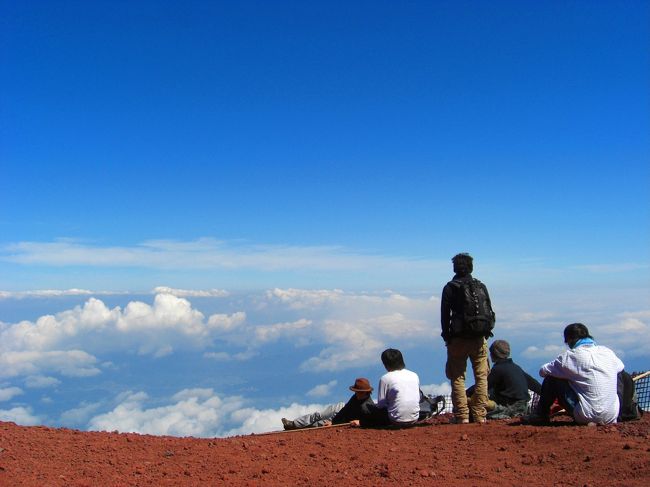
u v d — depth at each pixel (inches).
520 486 225.0
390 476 242.8
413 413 363.6
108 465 256.1
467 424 358.9
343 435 333.7
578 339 331.6
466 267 379.2
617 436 277.7
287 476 244.2
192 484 230.7
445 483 231.8
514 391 396.5
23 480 227.9
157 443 300.4
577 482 224.5
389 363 380.5
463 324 365.4
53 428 331.0
